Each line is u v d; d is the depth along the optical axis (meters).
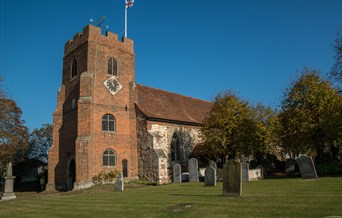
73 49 33.31
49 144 59.06
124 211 12.43
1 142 34.88
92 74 30.27
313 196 12.23
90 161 28.22
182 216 10.34
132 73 34.09
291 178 23.23
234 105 29.38
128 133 31.98
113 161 30.19
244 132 28.27
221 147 28.64
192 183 24.64
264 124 29.73
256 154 33.62
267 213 9.62
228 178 14.26
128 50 34.28
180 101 40.69
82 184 27.23
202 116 40.06
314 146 27.98
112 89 31.62
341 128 25.34
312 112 27.47
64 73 34.50
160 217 10.53
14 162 48.50
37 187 40.34
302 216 8.82
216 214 10.14
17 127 38.12
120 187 23.22
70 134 31.41
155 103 35.34
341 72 26.62
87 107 28.97
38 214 14.15
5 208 17.86
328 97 26.84
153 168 29.88
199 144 35.41
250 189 16.45
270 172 33.84
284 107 29.62
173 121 33.66
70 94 32.66
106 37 32.44
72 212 13.52
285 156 38.94
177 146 34.09
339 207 9.60
